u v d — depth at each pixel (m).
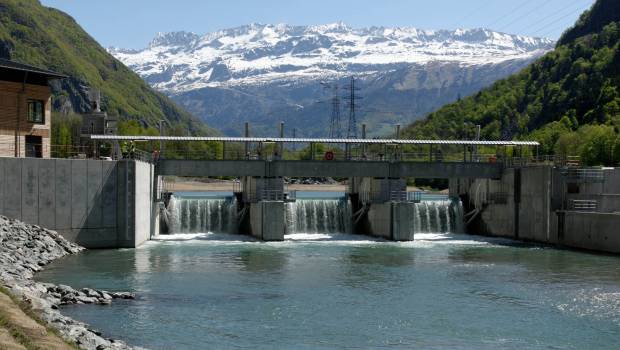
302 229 116.19
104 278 69.94
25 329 38.31
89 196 90.12
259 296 63.44
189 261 82.69
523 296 65.19
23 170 85.06
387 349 47.94
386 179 114.31
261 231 104.88
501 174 118.12
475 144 121.12
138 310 56.59
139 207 94.88
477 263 85.50
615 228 94.00
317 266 80.94
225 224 113.94
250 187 113.75
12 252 72.06
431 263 84.81
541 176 108.56
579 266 83.50
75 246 87.81
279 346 48.06
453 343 49.59
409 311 58.66
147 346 46.84
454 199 125.75
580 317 57.19
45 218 86.62
